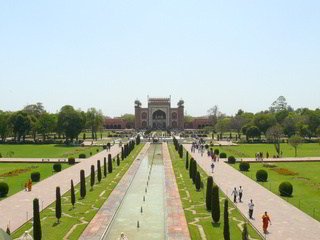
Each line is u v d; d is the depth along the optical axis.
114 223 40.41
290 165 78.94
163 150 119.44
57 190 39.69
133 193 55.66
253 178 63.97
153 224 40.06
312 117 152.00
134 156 101.38
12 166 79.88
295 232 35.12
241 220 39.41
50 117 151.12
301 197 49.38
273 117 153.62
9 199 48.84
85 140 165.62
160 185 61.94
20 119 145.50
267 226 35.75
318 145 134.12
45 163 84.88
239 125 177.75
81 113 146.12
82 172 50.94
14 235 34.66
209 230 36.34
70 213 42.53
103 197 50.91
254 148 121.50
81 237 34.53
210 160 90.31
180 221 39.59
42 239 33.72
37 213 32.38
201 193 53.12
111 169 72.94
